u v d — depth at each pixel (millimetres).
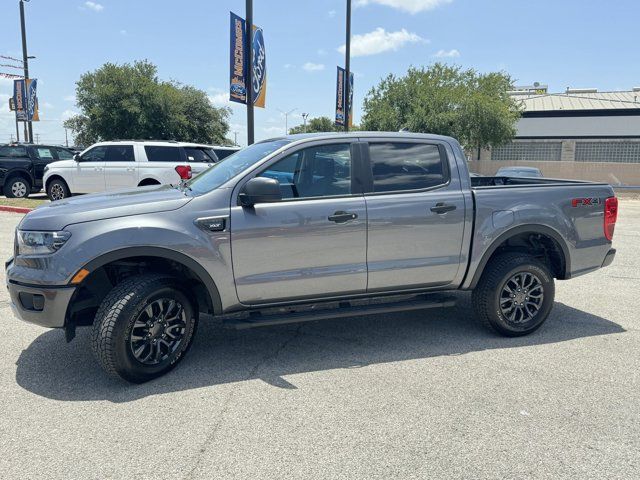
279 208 4137
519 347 4660
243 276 4090
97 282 4031
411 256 4520
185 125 38312
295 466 2863
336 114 18703
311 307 4402
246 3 12141
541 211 4824
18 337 4867
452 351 4559
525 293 4871
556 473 2809
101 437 3156
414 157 4621
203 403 3590
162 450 3018
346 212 4281
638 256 9172
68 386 3855
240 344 4727
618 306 5988
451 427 3268
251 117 12570
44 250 3711
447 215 4562
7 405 3559
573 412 3463
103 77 35438
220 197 4059
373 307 4496
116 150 13625
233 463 2891
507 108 29562
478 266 4715
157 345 3943
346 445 3064
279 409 3502
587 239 5062
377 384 3887
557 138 34750
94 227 3732
